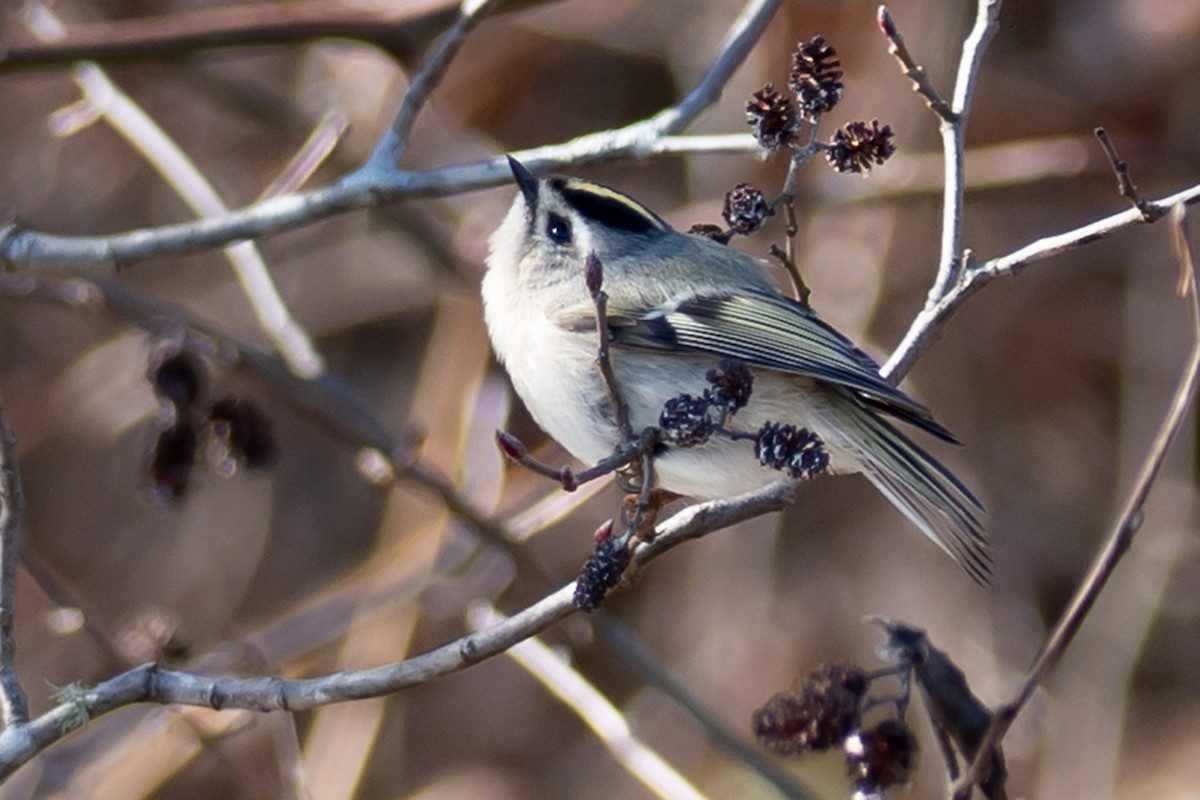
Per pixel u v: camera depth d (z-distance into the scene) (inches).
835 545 515.5
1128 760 508.1
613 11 546.6
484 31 546.9
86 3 518.3
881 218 502.3
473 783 520.4
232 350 371.2
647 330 269.7
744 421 261.6
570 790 516.4
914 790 464.1
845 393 268.5
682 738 494.3
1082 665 505.4
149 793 444.5
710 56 528.1
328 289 554.6
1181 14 529.3
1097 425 539.2
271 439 301.9
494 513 400.8
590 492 380.5
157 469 295.4
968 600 502.0
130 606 529.7
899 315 505.4
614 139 277.3
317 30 378.6
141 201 547.5
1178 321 530.6
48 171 545.0
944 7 497.0
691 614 511.8
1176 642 525.7
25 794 401.4
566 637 426.0
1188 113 527.2
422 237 470.6
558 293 279.0
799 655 500.7
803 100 222.2
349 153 507.5
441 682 539.2
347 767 436.5
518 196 297.7
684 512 228.2
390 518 456.4
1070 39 536.1
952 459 526.9
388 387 562.3
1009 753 490.3
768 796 474.6
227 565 539.5
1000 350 540.1
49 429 526.3
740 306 268.4
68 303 370.0
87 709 214.8
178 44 377.4
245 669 351.9
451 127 532.7
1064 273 543.2
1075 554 524.4
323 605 437.4
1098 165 498.6
